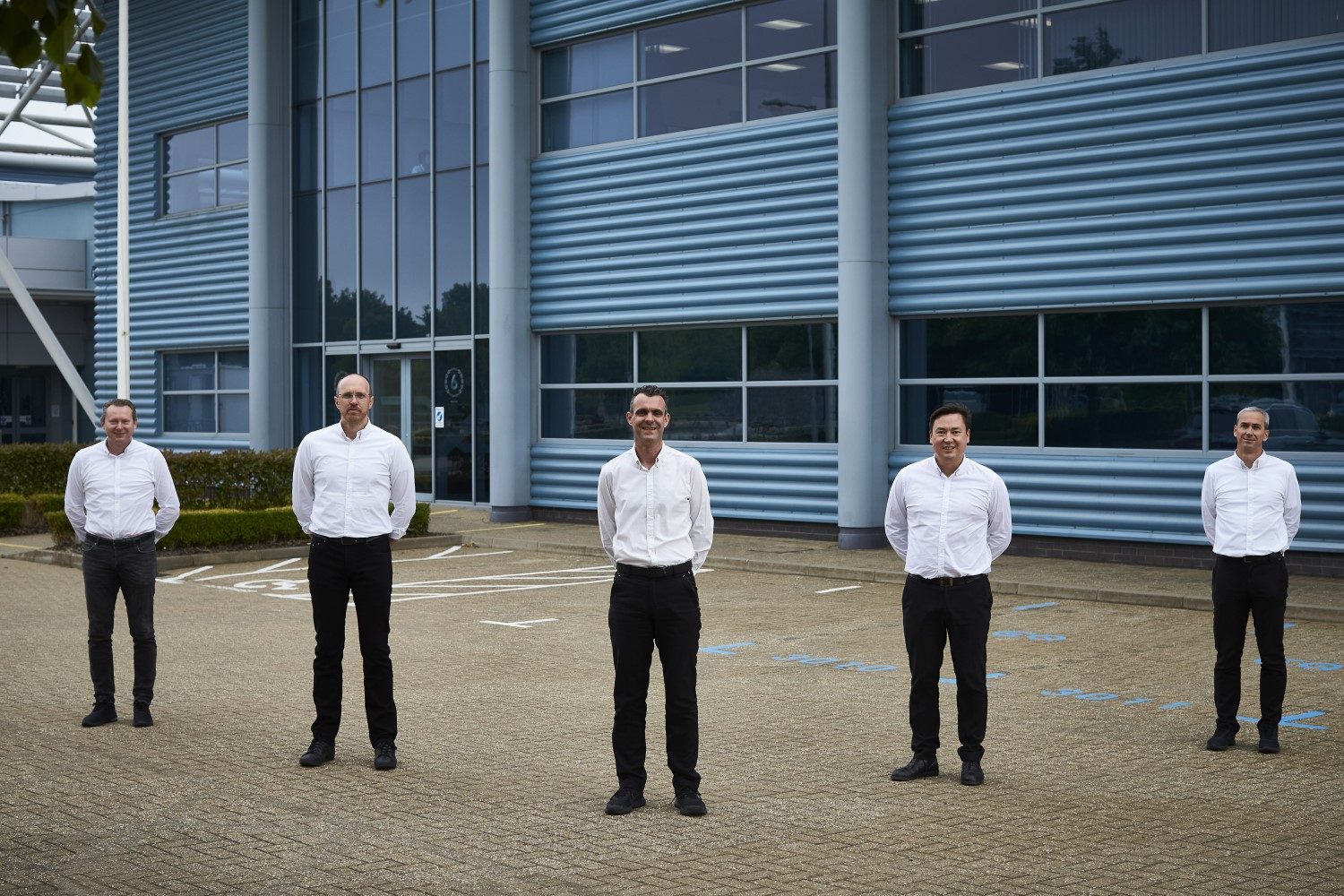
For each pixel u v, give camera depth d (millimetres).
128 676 10711
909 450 18703
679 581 6996
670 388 21500
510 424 22922
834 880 5863
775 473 20016
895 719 9086
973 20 18016
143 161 30453
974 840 6438
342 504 7961
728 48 20625
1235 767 7809
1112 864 6055
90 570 9016
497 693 10008
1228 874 5898
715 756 8094
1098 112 16875
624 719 7000
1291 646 11773
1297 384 15734
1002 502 7621
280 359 27562
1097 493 17016
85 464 8992
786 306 19844
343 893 5734
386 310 25750
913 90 18625
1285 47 15617
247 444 28500
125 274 23391
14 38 3480
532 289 23156
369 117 25906
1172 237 16312
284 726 8984
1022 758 8031
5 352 38156
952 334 18375
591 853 6273
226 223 28609
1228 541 8250
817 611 13961
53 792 7355
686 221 21031
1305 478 15555
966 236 17969
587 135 22531
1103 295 16844
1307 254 15445
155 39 30109
